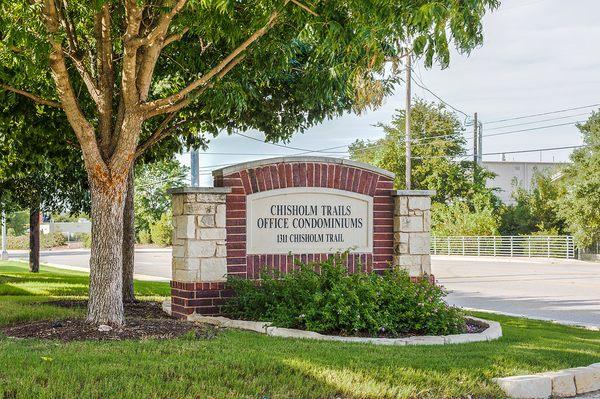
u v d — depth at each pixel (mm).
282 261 10867
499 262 35219
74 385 5512
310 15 7816
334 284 9336
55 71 7996
